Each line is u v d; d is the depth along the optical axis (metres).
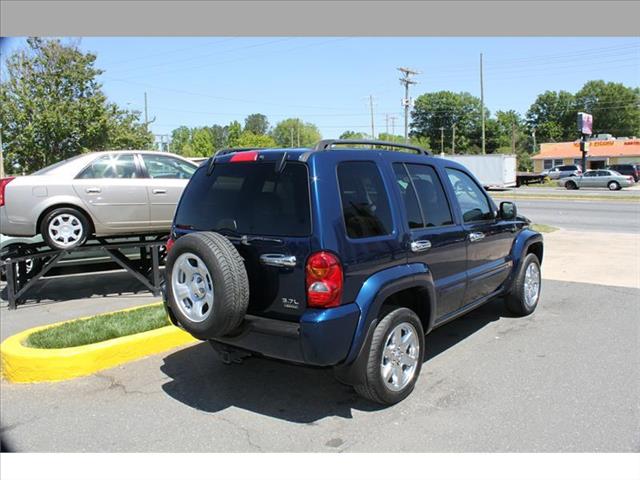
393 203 4.16
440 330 5.93
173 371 4.80
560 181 41.59
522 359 4.99
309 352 3.48
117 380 4.62
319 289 3.49
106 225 7.68
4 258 7.40
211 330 3.66
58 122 21.39
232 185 4.08
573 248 11.52
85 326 5.44
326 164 3.75
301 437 3.62
